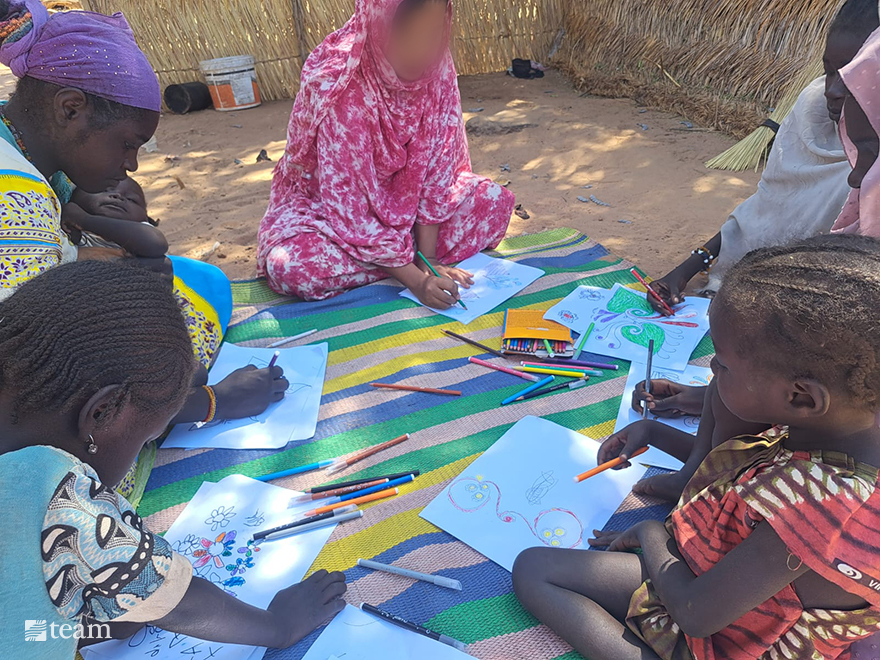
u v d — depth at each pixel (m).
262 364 2.53
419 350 2.64
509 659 1.49
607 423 2.18
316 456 2.11
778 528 1.14
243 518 1.85
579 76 7.17
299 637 1.50
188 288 2.50
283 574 1.68
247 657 1.48
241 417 2.25
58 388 1.01
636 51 6.57
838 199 2.56
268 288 3.19
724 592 1.21
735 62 5.54
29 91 1.76
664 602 1.35
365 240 2.97
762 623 1.25
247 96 7.07
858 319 1.02
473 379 2.45
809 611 1.21
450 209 3.20
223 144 6.02
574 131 5.84
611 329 2.64
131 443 1.14
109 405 1.05
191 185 5.09
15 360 0.99
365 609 1.57
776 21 5.22
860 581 1.11
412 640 1.50
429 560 1.73
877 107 1.59
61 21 1.73
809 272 1.09
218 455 2.11
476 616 1.58
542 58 7.97
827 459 1.14
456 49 7.79
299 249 2.99
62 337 1.00
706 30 5.84
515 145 5.60
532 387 2.34
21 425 1.04
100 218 2.28
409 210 3.11
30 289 1.04
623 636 1.43
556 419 2.20
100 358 1.02
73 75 1.72
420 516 1.85
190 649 1.50
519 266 3.22
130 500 1.91
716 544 1.29
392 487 1.95
